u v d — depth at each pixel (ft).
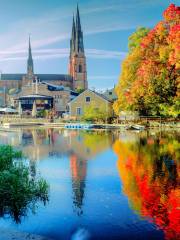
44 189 65.41
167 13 130.00
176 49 106.01
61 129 271.28
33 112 404.57
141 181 73.72
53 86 520.42
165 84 126.93
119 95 203.21
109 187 69.36
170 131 215.31
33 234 46.42
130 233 46.70
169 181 73.05
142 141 155.74
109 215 53.16
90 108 333.21
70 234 46.52
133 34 203.72
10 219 52.19
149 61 128.98
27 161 102.63
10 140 177.37
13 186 59.72
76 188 69.10
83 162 100.89
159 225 49.06
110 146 140.67
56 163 99.60
